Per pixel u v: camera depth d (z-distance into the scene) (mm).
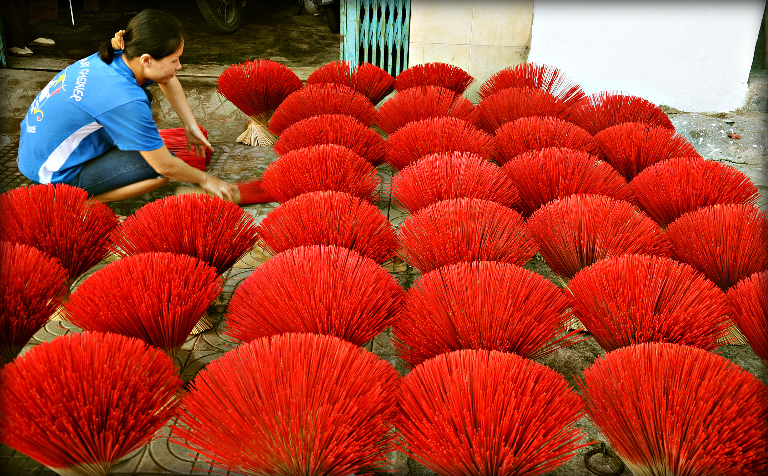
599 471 1864
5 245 2033
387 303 1997
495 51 5191
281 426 1510
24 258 2025
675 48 5117
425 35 5172
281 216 2418
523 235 2381
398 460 1900
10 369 1602
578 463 1896
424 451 1580
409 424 1628
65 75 2920
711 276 2414
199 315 2047
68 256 2322
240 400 1592
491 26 5102
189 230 2316
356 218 2393
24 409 1524
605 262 2127
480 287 1959
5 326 1924
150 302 1927
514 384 1629
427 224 2326
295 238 2355
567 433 1619
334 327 1911
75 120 2877
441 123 3205
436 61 5273
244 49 6840
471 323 1898
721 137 4871
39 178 3031
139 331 1945
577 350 2430
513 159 2994
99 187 3105
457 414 1580
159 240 2312
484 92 4609
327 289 1961
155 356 1711
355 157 2832
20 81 5406
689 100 5281
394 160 3248
